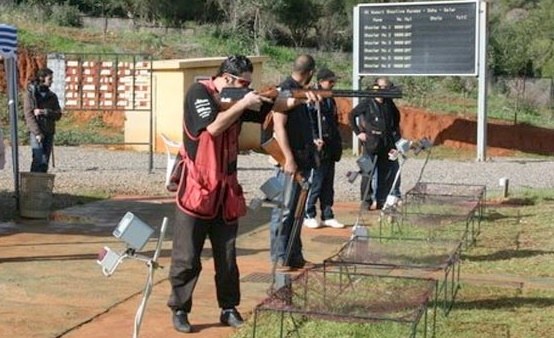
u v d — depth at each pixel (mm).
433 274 8141
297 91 6184
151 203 13305
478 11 23844
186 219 6312
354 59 24766
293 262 8383
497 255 9539
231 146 6359
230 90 6094
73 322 6664
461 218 10062
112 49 31438
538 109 38031
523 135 29328
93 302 7262
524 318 6902
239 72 6180
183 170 6332
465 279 8289
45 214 11609
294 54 37062
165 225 5445
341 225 11188
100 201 13406
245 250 9797
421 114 29266
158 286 7875
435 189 12930
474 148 28578
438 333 6414
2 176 16391
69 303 7223
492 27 42156
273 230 8367
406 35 24297
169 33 36938
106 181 15812
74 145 23906
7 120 24641
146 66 21781
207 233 6488
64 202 13039
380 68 24594
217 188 6301
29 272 8352
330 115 10758
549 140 29438
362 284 6812
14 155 11773
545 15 42719
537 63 41188
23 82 27938
